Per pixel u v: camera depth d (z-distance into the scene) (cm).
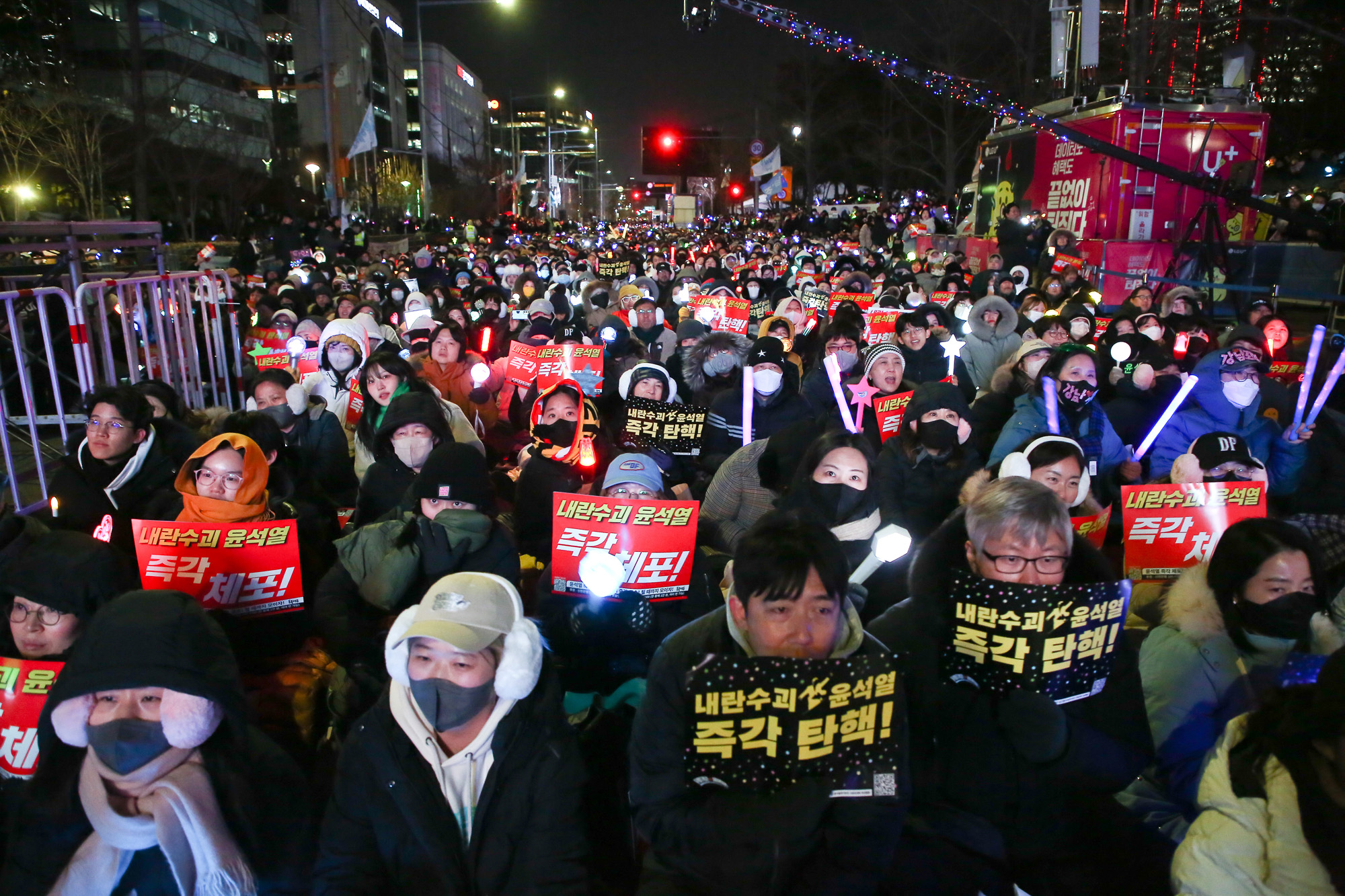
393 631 251
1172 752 292
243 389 955
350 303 1069
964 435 470
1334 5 2028
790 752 231
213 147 4206
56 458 757
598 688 357
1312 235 1403
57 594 282
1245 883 219
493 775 251
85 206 2925
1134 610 385
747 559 243
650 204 10244
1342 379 659
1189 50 1766
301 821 259
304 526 427
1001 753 267
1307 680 262
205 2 5972
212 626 245
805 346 913
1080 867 267
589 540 352
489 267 2175
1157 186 1323
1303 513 543
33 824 238
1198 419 564
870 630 289
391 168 5856
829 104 4884
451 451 379
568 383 510
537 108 15062
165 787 230
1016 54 2828
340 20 7469
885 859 241
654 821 249
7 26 3189
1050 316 833
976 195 1902
